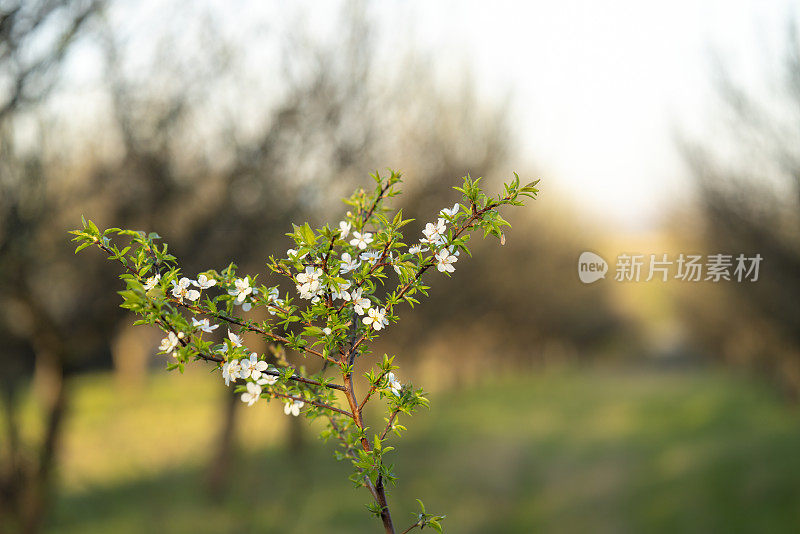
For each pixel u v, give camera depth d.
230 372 1.33
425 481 12.50
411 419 19.66
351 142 7.15
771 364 23.59
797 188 7.84
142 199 5.76
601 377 37.56
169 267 1.36
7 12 3.41
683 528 9.51
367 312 1.51
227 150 6.41
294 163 6.78
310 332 1.42
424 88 8.63
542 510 10.89
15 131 4.38
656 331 45.09
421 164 8.70
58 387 6.62
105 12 4.10
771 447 12.76
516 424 19.61
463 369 29.67
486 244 13.57
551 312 26.58
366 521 9.30
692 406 22.39
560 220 17.20
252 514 8.58
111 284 5.99
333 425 1.64
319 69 6.71
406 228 8.62
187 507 9.12
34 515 6.24
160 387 21.64
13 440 6.14
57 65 3.97
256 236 6.63
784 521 8.86
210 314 1.35
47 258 5.41
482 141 9.24
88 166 5.43
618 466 13.77
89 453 10.41
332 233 1.41
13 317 6.09
